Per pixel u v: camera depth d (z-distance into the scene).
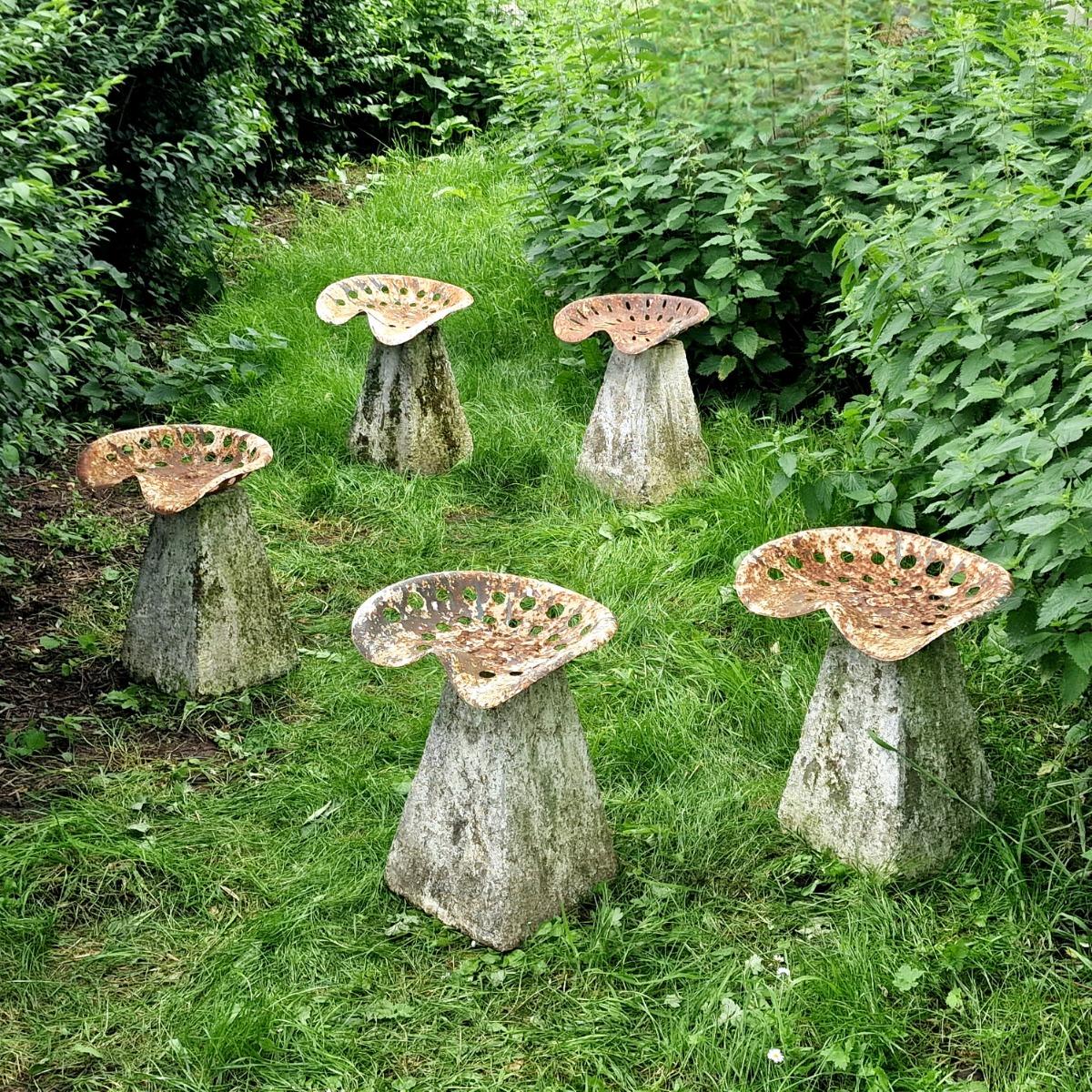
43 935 3.11
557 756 3.14
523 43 8.60
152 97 5.74
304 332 5.70
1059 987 2.93
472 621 3.26
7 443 4.33
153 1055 2.89
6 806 3.43
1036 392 3.34
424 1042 2.92
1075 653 3.15
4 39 4.29
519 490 4.78
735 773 3.52
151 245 5.86
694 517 4.47
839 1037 2.86
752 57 4.96
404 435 4.88
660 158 5.13
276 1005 2.96
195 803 3.47
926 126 4.78
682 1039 2.88
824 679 3.26
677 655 3.89
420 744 3.64
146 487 3.73
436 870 3.16
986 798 3.29
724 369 4.91
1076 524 3.09
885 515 3.97
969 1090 2.77
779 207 4.96
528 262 6.07
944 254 3.68
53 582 4.30
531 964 3.05
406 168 8.08
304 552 4.46
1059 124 4.22
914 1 4.98
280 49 7.44
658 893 3.20
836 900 3.16
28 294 4.73
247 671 3.86
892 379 3.78
